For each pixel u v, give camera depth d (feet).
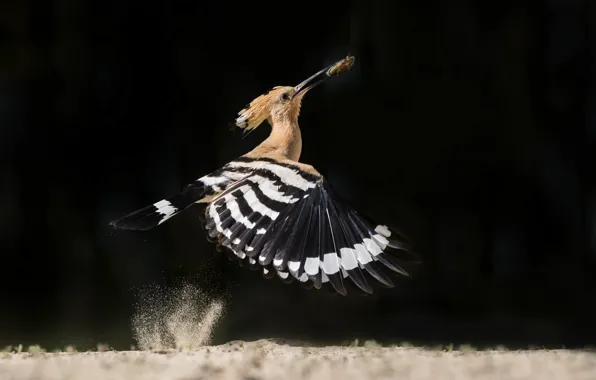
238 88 61.87
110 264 57.67
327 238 22.49
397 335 49.93
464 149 62.28
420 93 62.18
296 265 22.25
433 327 52.80
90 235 58.95
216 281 55.62
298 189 23.13
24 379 22.62
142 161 60.95
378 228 22.68
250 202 23.12
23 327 51.83
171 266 56.59
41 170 58.75
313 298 55.62
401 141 62.18
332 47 62.03
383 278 22.26
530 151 62.69
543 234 62.34
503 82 62.69
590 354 28.35
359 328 52.54
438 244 61.36
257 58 61.93
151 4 60.23
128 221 24.50
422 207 61.87
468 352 29.04
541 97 63.26
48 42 58.90
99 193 59.88
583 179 62.75
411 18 61.67
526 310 58.54
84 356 26.40
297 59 62.13
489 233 61.98
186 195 24.85
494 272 61.26
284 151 27.89
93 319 53.88
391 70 61.87
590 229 62.28
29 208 58.13
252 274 56.03
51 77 59.06
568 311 58.08
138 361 25.00
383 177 62.03
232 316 53.57
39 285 56.85
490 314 57.88
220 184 24.84
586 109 63.21
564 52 63.26
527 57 63.16
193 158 61.26
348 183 61.82
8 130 58.03
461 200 62.18
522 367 25.09
